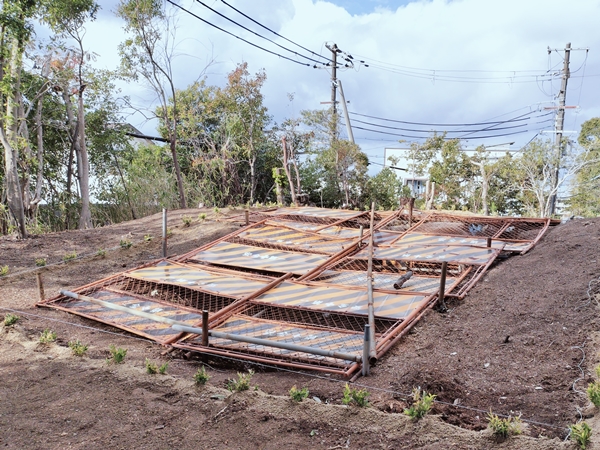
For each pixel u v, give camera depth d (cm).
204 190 1945
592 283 557
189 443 329
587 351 427
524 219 935
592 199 2638
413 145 2766
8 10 988
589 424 321
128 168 1848
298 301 609
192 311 591
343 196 2186
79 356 474
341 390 399
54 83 1485
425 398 347
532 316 519
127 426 350
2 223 1206
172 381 414
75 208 1606
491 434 313
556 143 2573
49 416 364
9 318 559
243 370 469
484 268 690
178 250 927
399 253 788
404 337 511
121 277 738
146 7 1484
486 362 443
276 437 333
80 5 1365
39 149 1488
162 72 1577
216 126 2256
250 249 856
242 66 2098
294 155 2177
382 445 318
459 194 2545
